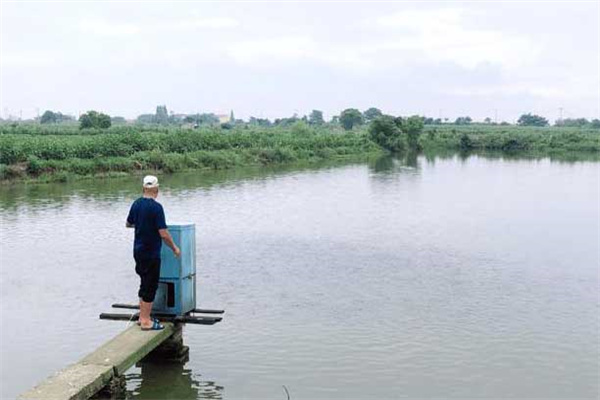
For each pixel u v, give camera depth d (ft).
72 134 227.61
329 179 160.15
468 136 358.43
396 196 124.67
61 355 40.14
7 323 46.16
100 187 131.85
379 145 310.04
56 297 52.80
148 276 35.65
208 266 64.59
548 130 524.11
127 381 36.19
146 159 166.50
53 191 124.47
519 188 142.61
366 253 71.26
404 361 39.86
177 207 105.50
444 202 116.26
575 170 200.85
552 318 48.78
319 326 46.16
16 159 141.28
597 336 44.78
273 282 58.49
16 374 37.17
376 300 53.06
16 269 62.13
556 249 74.43
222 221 92.07
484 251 72.95
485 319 48.32
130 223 36.22
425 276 61.26
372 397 34.58
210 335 44.04
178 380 36.40
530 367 39.22
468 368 38.86
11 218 92.48
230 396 34.37
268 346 42.04
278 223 90.68
